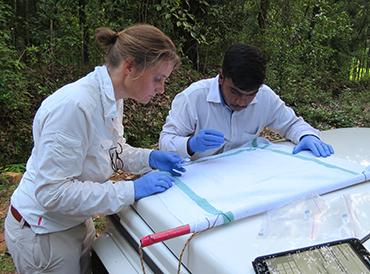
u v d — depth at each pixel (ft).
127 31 5.02
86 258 6.04
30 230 5.52
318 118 27.17
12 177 14.90
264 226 4.18
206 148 6.30
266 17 32.30
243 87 6.21
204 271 3.84
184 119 7.10
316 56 35.01
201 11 27.94
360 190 4.93
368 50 50.03
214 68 28.94
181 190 5.03
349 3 45.70
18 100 17.63
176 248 4.20
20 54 20.21
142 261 4.36
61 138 4.76
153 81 5.04
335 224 4.18
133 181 5.20
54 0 22.17
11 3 21.97
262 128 7.45
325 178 5.08
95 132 5.07
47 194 4.87
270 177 5.20
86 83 5.05
